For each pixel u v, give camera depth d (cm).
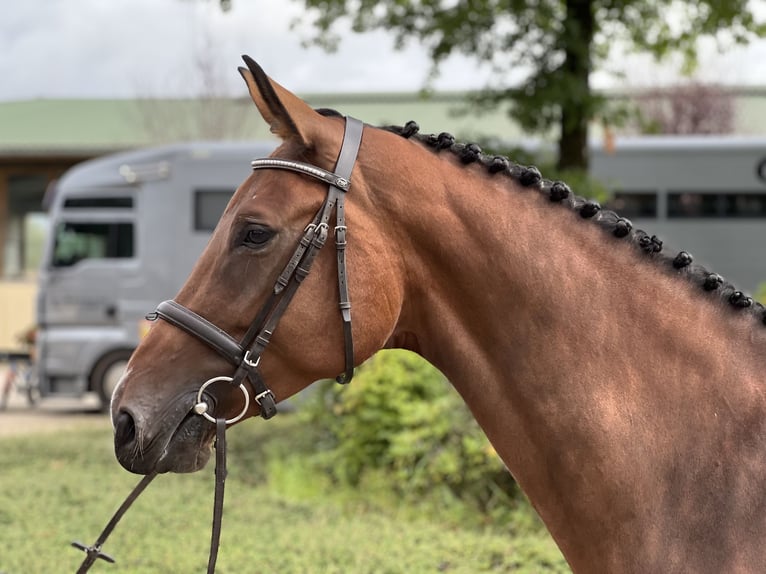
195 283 178
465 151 188
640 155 1102
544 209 184
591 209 185
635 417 173
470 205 181
